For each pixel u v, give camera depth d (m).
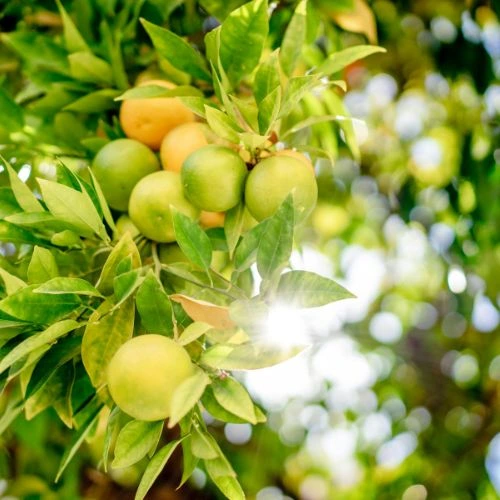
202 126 0.98
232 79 0.98
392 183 1.53
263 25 0.96
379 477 1.69
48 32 1.22
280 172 0.90
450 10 1.34
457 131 1.41
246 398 0.83
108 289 0.89
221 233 0.97
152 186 0.94
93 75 1.09
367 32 1.17
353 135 1.13
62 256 0.94
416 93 1.47
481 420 1.67
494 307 1.46
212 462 0.86
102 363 0.88
